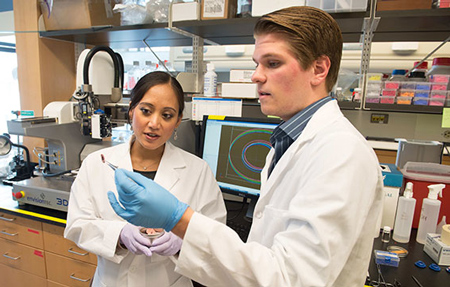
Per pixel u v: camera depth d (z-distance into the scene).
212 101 1.56
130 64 2.53
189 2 1.47
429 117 1.57
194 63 1.81
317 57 0.62
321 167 0.56
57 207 1.34
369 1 1.22
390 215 1.19
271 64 0.64
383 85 1.39
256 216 0.80
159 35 1.80
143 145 1.02
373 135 1.66
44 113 1.57
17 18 1.93
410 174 1.25
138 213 0.57
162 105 0.97
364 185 0.55
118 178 0.59
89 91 1.45
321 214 0.51
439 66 1.39
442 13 1.16
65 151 1.57
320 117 0.67
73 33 1.75
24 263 1.47
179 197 1.06
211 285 0.59
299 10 0.61
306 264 0.51
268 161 0.90
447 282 0.88
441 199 1.18
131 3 1.60
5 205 1.46
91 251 0.97
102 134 1.44
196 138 1.65
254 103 1.52
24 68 1.99
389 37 1.68
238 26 1.48
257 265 0.53
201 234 0.56
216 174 1.38
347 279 0.61
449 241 0.97
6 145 1.87
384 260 0.97
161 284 1.02
